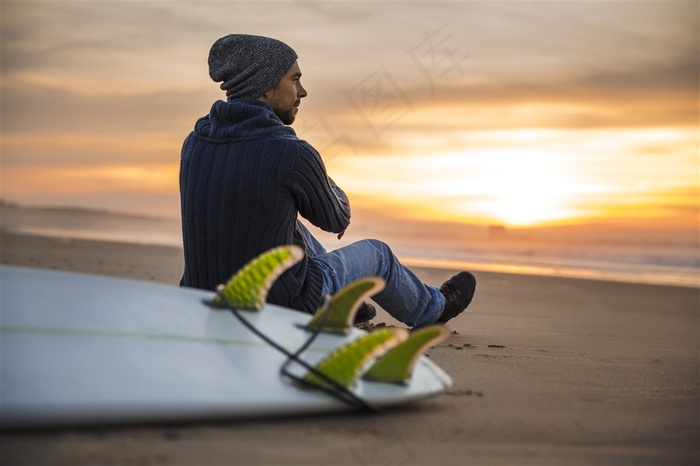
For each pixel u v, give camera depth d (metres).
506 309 7.40
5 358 2.06
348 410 2.44
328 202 3.60
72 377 2.07
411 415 2.50
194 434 2.13
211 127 3.62
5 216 28.09
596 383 3.27
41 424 1.99
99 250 13.05
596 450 2.22
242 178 3.47
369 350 2.39
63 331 2.19
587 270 16.12
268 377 2.33
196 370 2.25
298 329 2.61
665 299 9.66
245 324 2.50
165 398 2.12
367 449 2.11
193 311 2.48
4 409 1.95
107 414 2.04
